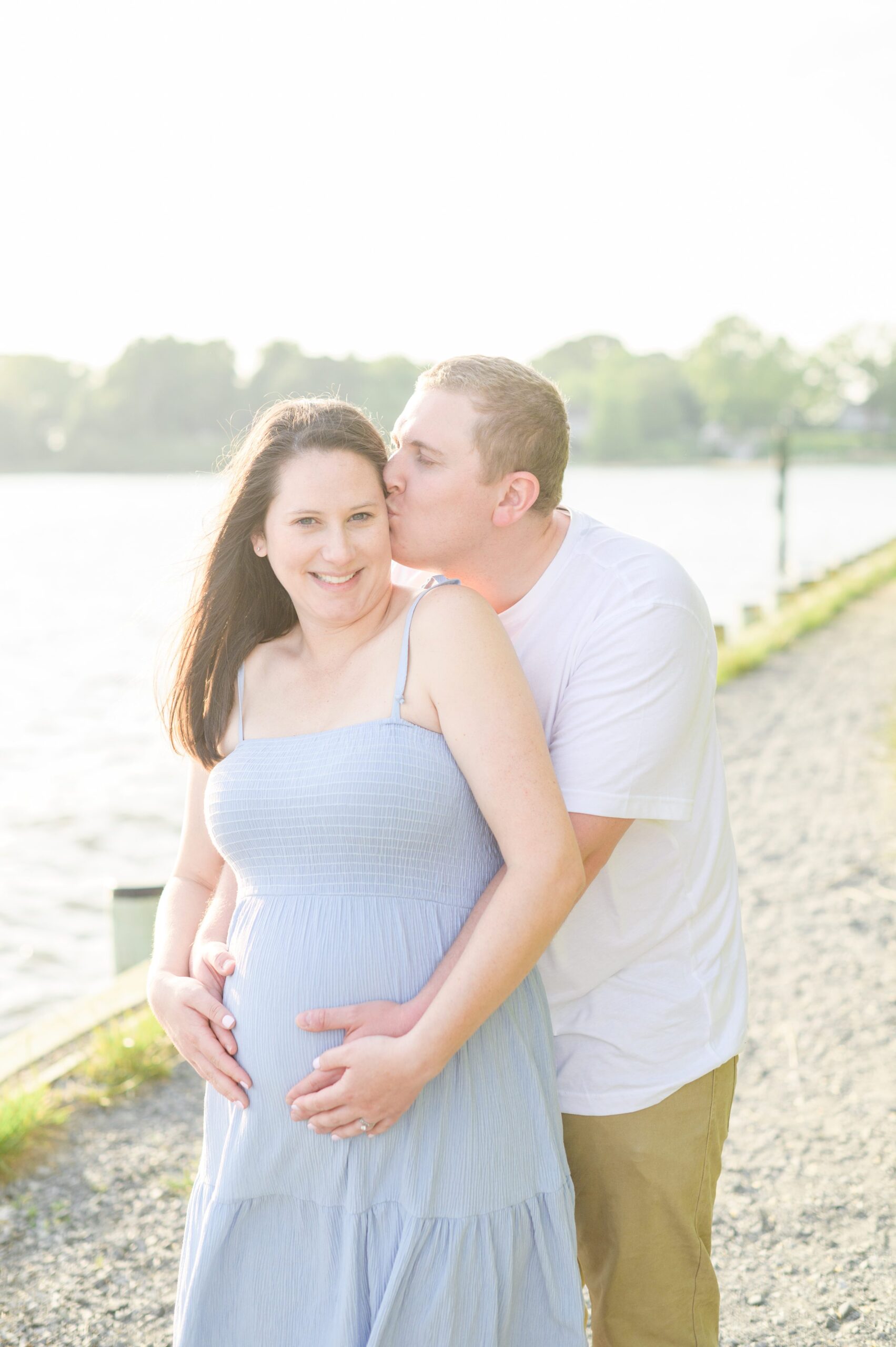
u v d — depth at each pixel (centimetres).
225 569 197
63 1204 327
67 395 12406
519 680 183
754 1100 385
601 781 193
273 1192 186
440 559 200
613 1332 221
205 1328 188
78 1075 391
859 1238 311
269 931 189
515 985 177
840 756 864
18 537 4656
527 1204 188
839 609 1755
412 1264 180
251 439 192
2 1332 279
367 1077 173
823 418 13638
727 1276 299
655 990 209
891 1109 373
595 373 13875
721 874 218
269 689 199
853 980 470
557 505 201
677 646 195
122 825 928
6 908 740
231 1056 191
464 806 186
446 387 193
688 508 5588
